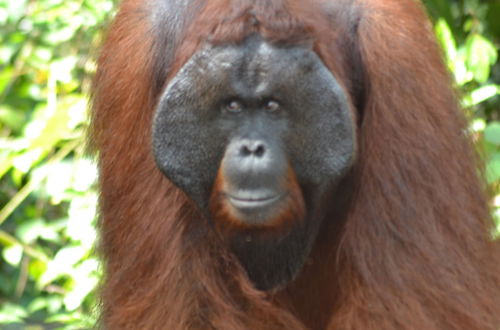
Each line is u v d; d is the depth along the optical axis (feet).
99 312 33.55
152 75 30.09
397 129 28.73
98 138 32.27
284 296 31.40
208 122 27.55
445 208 29.07
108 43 31.94
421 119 28.86
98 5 46.62
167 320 29.55
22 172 43.37
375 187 28.86
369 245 28.91
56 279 46.06
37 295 48.34
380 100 28.76
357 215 29.09
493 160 37.50
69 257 40.68
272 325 29.81
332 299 31.37
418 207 28.78
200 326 29.63
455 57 40.83
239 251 30.30
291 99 27.07
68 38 46.32
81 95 45.27
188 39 27.99
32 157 42.27
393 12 29.58
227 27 26.91
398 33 29.22
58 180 42.34
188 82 27.40
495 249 31.94
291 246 30.09
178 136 27.89
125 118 30.68
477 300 29.48
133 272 30.35
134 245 30.35
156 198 30.01
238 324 29.60
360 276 28.99
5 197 49.52
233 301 30.01
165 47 29.89
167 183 29.86
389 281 28.78
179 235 29.68
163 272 29.68
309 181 28.07
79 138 44.32
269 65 26.76
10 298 48.73
